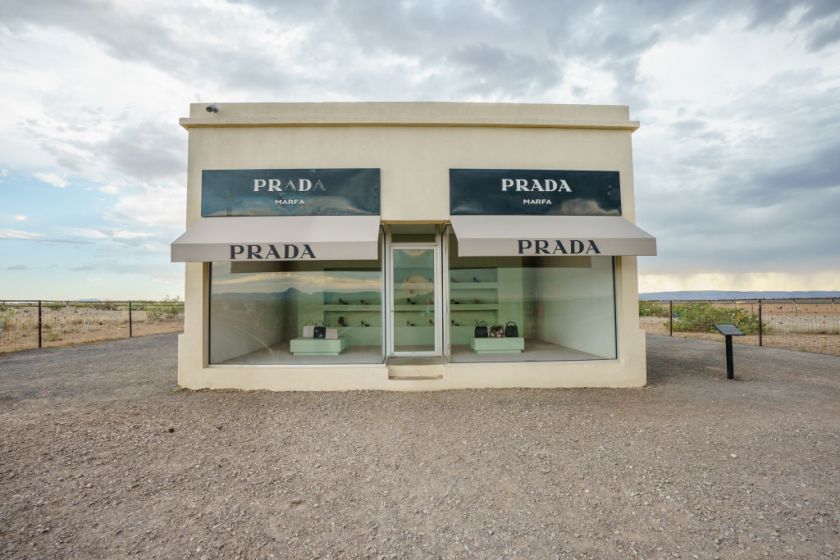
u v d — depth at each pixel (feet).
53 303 70.64
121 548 11.15
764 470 15.84
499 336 32.48
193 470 16.25
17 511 13.06
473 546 11.27
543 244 27.12
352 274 31.65
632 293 30.35
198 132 29.84
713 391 28.48
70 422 22.00
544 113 31.48
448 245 33.01
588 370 29.86
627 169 31.17
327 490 14.61
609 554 10.84
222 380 29.04
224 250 26.18
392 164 30.14
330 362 30.50
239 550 11.10
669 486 14.64
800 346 51.31
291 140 30.01
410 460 17.22
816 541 11.28
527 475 15.70
